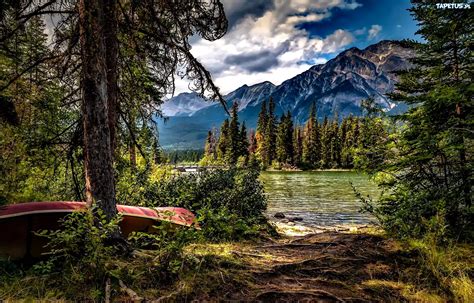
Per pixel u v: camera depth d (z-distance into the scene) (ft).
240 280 15.26
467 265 16.79
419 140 23.86
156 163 51.57
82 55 17.39
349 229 43.34
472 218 21.90
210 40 22.94
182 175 43.27
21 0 18.33
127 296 12.92
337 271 17.03
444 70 25.44
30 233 20.30
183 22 22.13
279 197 87.04
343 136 269.85
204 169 44.19
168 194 36.63
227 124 252.01
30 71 23.24
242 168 45.06
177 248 16.22
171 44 21.80
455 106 23.86
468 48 24.76
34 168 30.27
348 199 82.64
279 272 16.92
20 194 29.25
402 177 26.43
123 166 32.01
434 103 23.02
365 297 14.15
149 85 25.30
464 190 22.68
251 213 37.96
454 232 21.21
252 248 23.41
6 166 28.55
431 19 25.22
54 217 21.07
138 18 22.54
